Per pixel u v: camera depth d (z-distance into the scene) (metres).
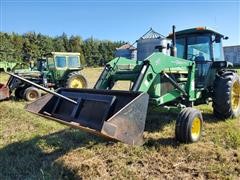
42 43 59.34
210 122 6.12
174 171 3.84
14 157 4.41
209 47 6.48
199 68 6.39
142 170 3.88
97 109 3.89
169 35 6.89
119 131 3.21
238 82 6.42
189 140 4.72
